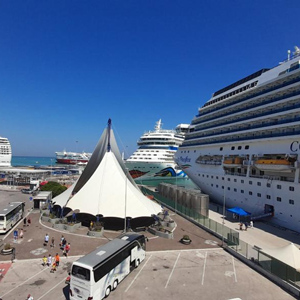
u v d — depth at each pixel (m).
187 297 14.68
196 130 49.31
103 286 14.09
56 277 16.61
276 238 26.20
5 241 23.55
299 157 27.09
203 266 19.19
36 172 77.50
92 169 37.88
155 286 15.86
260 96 33.72
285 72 32.00
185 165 50.41
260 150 32.72
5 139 123.06
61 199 33.50
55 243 23.38
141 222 31.86
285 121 29.59
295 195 26.94
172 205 41.34
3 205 41.31
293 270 15.84
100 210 29.34
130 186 33.72
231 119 39.25
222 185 38.62
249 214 31.50
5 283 15.70
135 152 62.91
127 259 17.06
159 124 67.38
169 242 24.80
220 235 26.47
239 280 17.00
